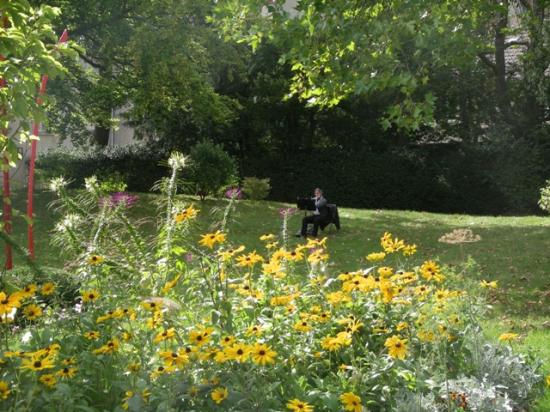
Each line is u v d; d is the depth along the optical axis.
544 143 26.45
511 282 11.02
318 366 4.66
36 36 5.43
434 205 27.84
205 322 4.58
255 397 3.75
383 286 4.78
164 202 8.25
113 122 23.89
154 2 20.08
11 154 5.65
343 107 28.73
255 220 18.88
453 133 28.56
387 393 4.35
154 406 3.71
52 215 17.55
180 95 20.45
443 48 9.76
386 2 9.57
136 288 5.72
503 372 5.12
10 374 3.72
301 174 28.62
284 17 9.98
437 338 4.67
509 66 28.23
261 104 28.62
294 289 5.13
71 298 6.63
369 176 28.11
